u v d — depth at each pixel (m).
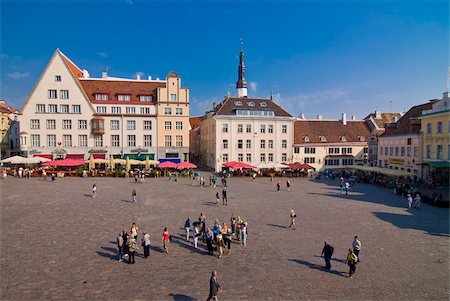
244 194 39.66
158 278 15.68
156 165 63.47
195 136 93.31
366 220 27.58
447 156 46.53
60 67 63.75
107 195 36.78
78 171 54.59
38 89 63.06
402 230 24.61
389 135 61.81
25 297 13.55
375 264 17.81
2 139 66.44
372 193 42.69
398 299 13.82
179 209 30.36
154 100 69.00
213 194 39.03
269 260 18.22
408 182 50.16
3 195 35.81
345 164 73.44
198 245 20.75
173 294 14.06
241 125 67.81
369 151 73.50
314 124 76.56
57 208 29.78
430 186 46.81
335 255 19.12
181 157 68.75
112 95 67.38
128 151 66.38
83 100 64.38
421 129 52.72
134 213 28.42
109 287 14.63
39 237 21.38
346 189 41.31
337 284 15.27
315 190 44.28
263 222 26.25
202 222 21.97
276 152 69.75
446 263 18.02
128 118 66.44
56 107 63.75
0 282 14.93
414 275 16.39
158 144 67.62
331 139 73.94
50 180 48.69
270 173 60.28
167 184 46.81
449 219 28.20
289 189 44.50
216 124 66.69
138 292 14.20
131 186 44.16
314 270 16.88
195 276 15.98
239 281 15.47
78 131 64.50
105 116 65.38
